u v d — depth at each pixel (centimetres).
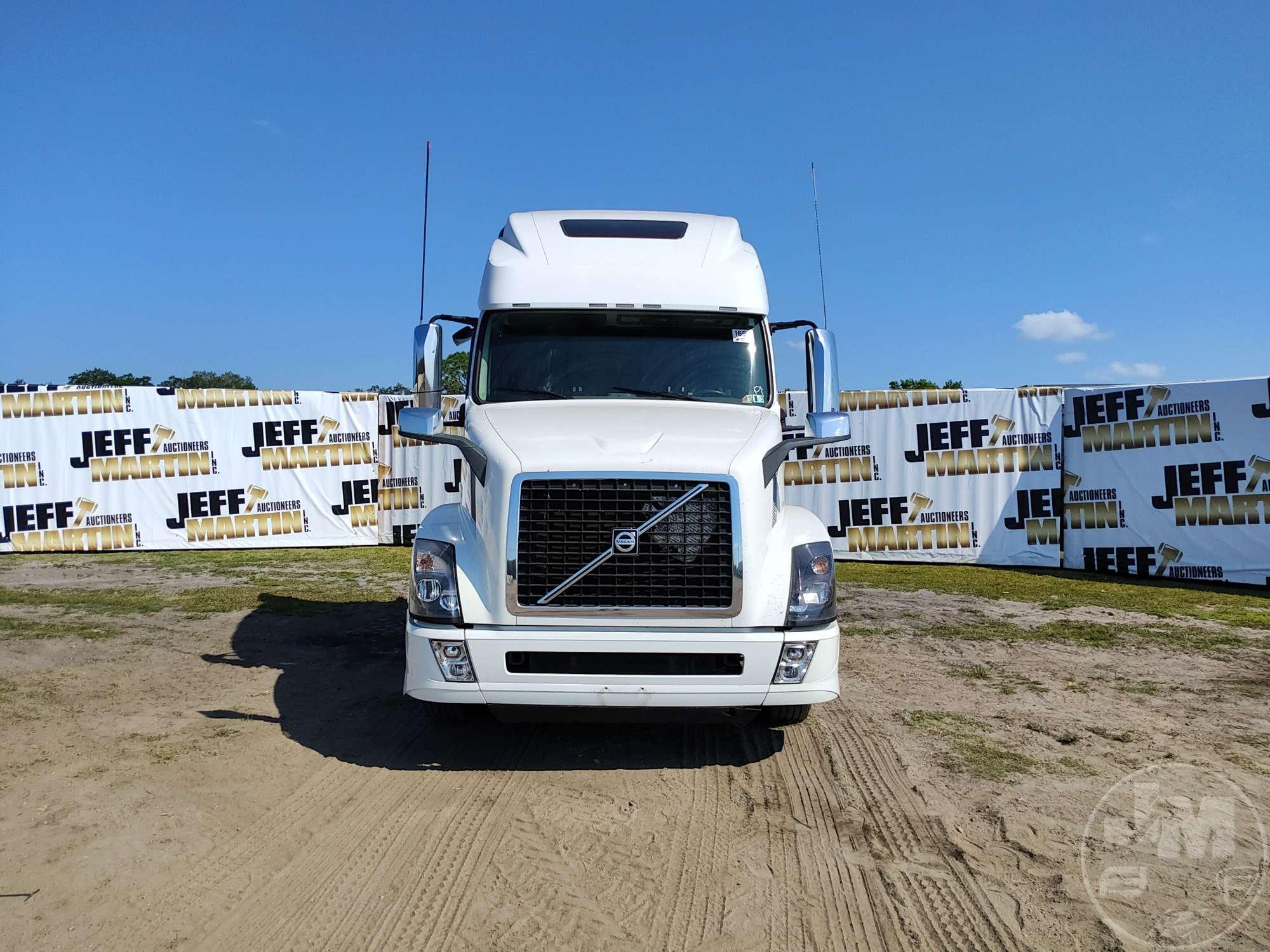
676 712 457
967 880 353
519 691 430
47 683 604
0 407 1398
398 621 845
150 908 324
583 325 574
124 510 1428
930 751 499
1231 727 539
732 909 331
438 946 305
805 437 491
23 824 385
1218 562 1130
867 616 896
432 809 419
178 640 750
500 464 440
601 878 354
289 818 404
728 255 599
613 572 430
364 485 1495
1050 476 1266
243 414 1465
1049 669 684
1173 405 1170
